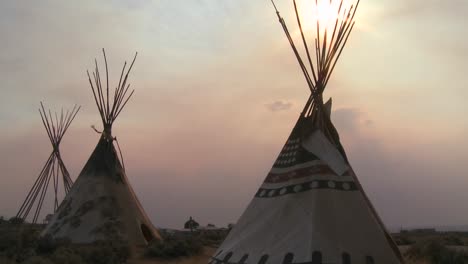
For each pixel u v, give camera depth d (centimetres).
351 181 914
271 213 919
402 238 2788
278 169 1000
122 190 1925
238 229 965
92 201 1842
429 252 1492
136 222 1864
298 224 862
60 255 1336
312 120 992
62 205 1905
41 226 2847
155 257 1647
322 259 792
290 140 1026
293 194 916
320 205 870
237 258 887
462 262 1414
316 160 937
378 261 820
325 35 1026
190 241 1873
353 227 850
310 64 1016
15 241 1667
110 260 1445
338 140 997
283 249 836
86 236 1739
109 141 1988
